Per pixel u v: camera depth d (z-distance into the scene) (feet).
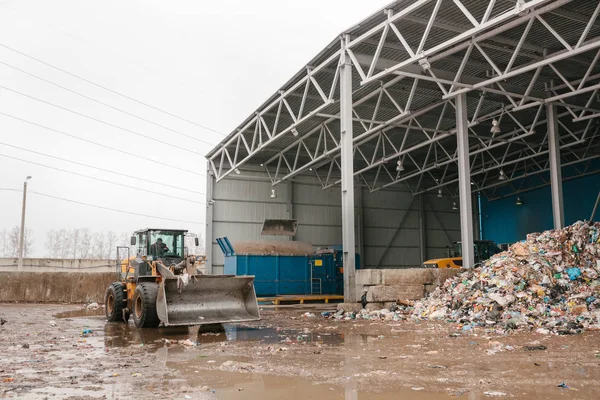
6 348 28.91
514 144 93.45
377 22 49.19
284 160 97.86
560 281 40.22
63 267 129.90
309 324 41.70
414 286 50.88
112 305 45.98
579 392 17.16
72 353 27.02
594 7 45.68
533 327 34.35
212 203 94.63
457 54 55.01
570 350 25.91
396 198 112.27
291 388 18.31
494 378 19.51
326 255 82.07
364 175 110.52
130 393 17.70
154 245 44.93
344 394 17.34
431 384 18.63
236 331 37.04
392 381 19.21
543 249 44.52
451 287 47.42
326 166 106.01
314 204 103.76
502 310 38.68
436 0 42.83
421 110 69.51
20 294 75.00
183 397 17.13
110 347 29.25
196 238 46.37
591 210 94.68
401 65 44.47
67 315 53.88
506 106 69.51
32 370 22.09
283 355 25.70
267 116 76.48
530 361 23.07
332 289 81.41
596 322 34.19
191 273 38.01
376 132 82.99
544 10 42.37
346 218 51.75
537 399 16.33
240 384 19.04
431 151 98.32
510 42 51.57
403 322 41.57
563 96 56.24
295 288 79.05
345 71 53.01
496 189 114.52
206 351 27.37
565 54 42.73
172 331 37.32
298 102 70.59
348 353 26.08
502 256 46.47
